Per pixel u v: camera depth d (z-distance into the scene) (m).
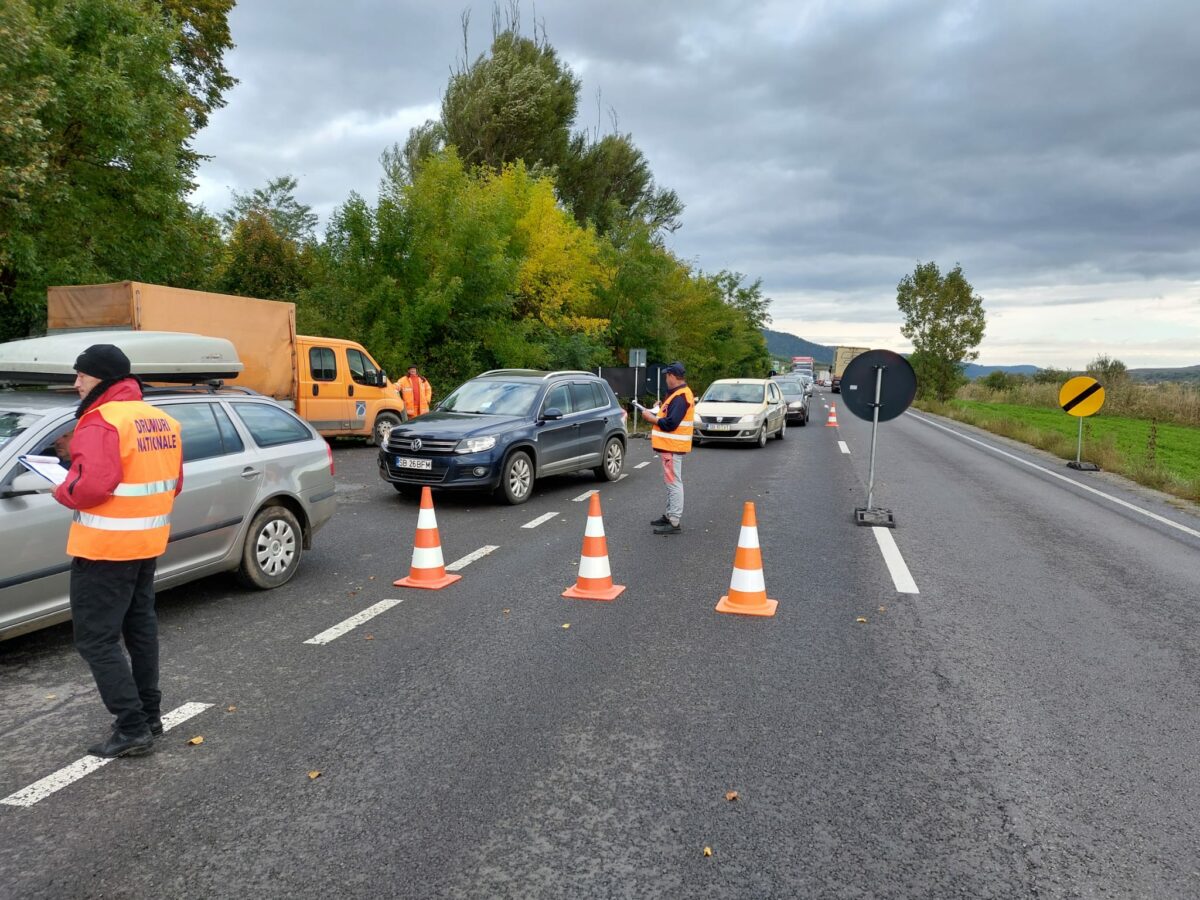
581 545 8.50
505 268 23.95
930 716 4.32
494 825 3.21
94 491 3.55
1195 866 3.00
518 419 11.25
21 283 15.23
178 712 4.27
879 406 10.12
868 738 4.05
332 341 16.59
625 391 29.81
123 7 16.02
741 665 5.05
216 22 23.86
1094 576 7.59
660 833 3.17
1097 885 2.88
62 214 15.29
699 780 3.60
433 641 5.43
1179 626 6.05
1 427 5.11
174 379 6.61
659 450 9.13
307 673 4.84
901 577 7.35
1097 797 3.50
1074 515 11.16
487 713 4.29
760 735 4.06
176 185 17.00
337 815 3.28
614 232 36.91
